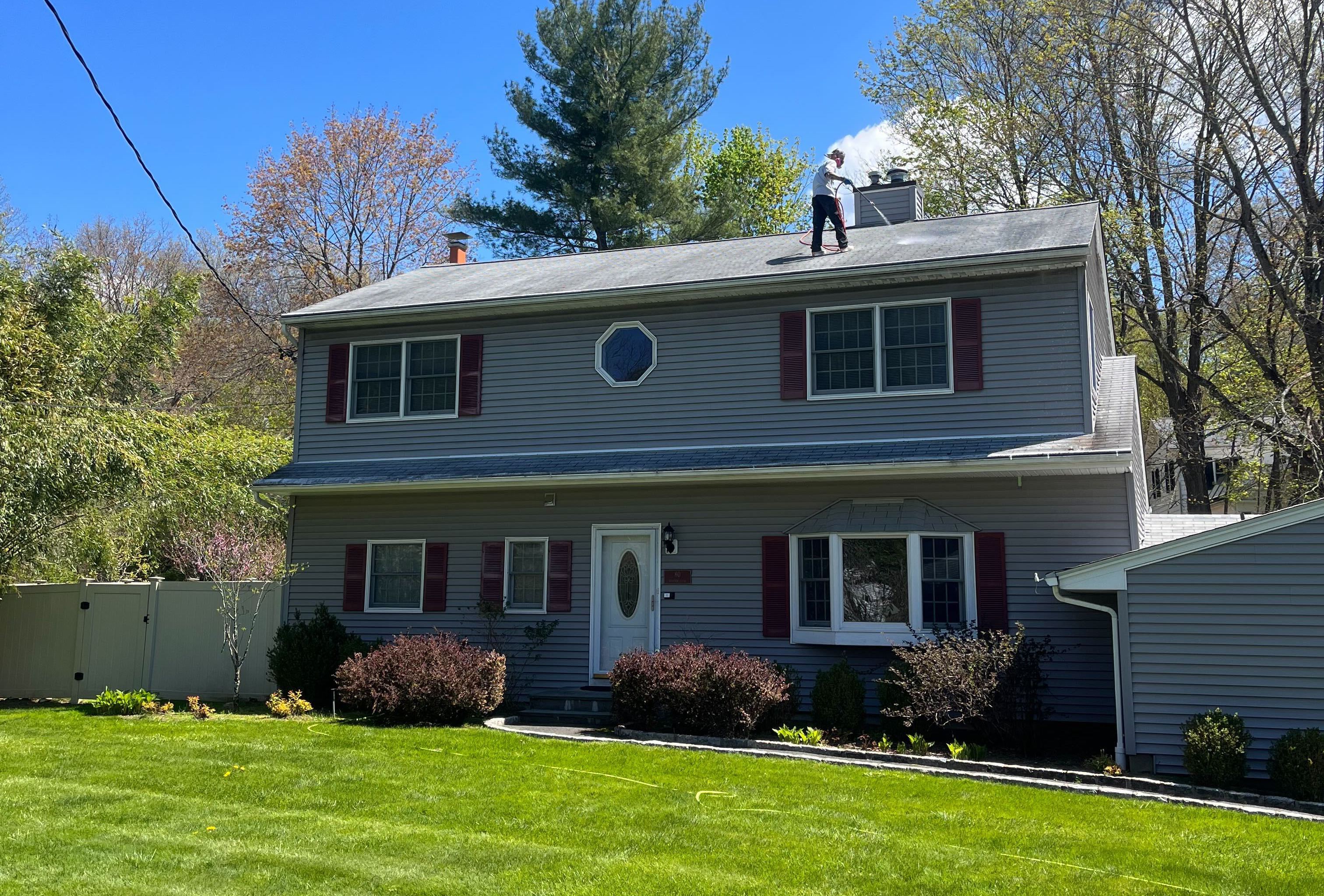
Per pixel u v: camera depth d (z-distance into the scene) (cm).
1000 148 2808
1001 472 1316
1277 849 782
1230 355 2512
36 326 1522
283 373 3559
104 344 1808
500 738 1221
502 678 1417
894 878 705
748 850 768
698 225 3331
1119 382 1594
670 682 1268
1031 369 1375
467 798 919
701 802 908
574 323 1628
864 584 1390
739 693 1248
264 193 3459
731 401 1520
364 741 1191
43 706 1572
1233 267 2409
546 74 3331
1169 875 716
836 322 1488
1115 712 1188
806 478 1427
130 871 711
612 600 1558
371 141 3512
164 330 1891
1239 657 1039
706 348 1548
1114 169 2677
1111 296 2648
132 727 1286
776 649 1440
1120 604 1091
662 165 3306
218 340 3581
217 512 1847
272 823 835
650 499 1541
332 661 1568
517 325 1659
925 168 2983
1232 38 2305
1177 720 1053
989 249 1412
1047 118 2723
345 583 1677
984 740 1233
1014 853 766
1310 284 2234
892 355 1450
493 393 1655
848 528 1394
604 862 736
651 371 1570
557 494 1593
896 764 1106
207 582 1673
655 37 3275
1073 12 2538
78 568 1803
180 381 3478
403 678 1330
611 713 1413
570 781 990
